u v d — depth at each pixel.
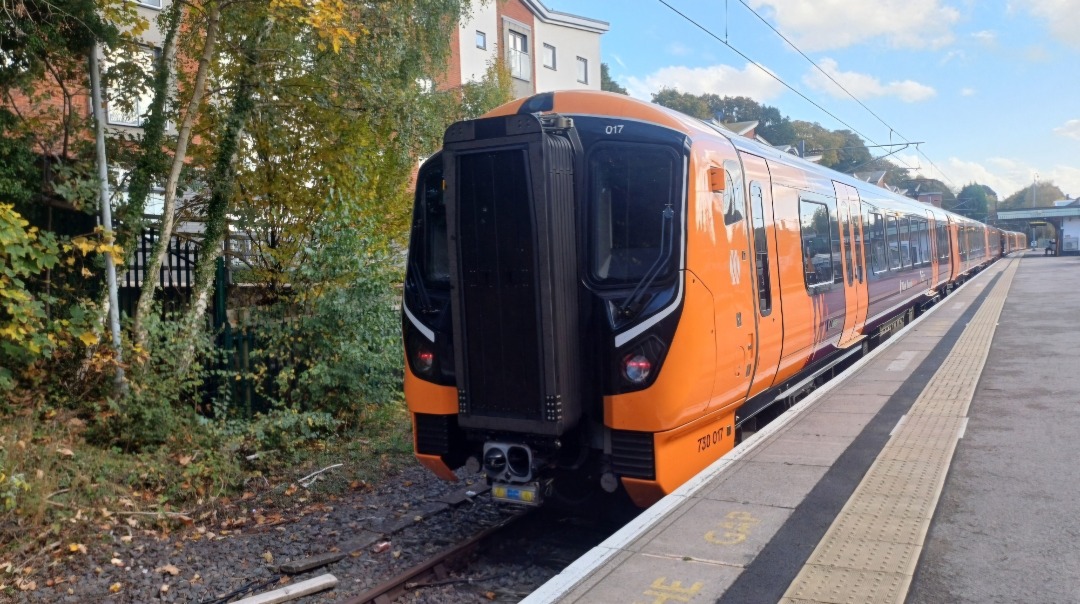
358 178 9.97
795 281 7.66
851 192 10.75
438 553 5.79
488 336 5.19
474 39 27.61
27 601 5.02
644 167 5.36
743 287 6.14
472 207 5.14
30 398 7.46
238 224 9.72
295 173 10.05
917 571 3.98
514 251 5.02
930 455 5.93
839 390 8.58
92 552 5.74
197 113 8.99
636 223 5.32
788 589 3.71
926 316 16.25
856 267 10.57
